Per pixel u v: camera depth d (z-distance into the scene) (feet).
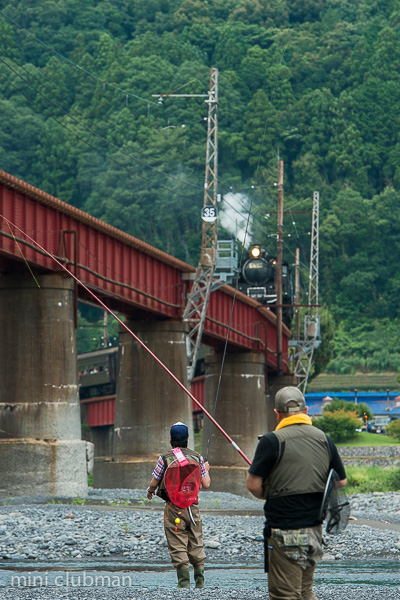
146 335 422.82
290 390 70.69
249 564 152.15
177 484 105.19
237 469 511.81
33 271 319.47
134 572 135.64
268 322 628.69
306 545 67.77
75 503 280.72
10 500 284.00
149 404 417.28
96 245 359.25
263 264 627.46
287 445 68.33
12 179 293.64
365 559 164.04
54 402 313.12
